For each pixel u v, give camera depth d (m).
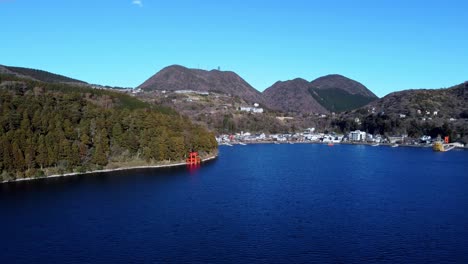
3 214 157.62
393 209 168.50
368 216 157.50
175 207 168.88
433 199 187.50
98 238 131.62
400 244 127.69
